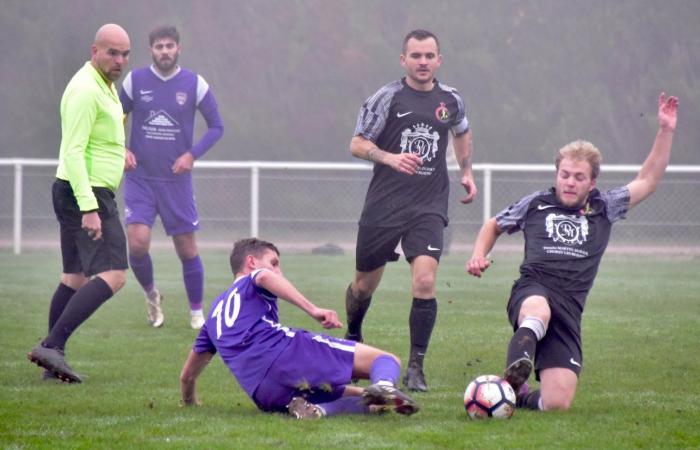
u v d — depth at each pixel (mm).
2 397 16906
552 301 16141
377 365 14617
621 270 45969
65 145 18281
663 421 15078
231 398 16984
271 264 15938
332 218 61000
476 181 60469
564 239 16531
